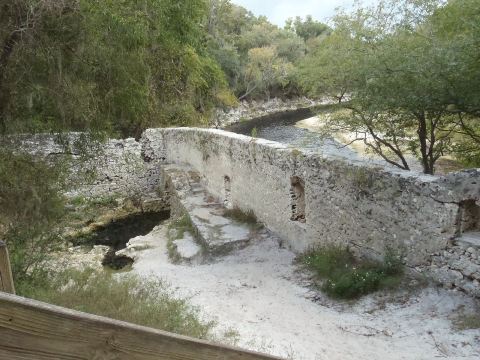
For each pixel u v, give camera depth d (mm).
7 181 6918
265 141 11133
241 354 1742
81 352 1202
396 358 5336
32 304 1100
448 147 10352
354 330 6215
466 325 5645
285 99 49344
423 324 5934
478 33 6191
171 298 7316
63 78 6715
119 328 1282
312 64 10305
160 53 21141
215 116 37000
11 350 1072
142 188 18844
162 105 22938
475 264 5918
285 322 6762
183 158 17562
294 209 9977
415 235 6801
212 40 42000
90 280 6906
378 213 7465
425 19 8188
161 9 11289
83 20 6672
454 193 6090
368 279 7223
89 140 8258
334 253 8438
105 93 7582
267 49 46781
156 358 1392
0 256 2090
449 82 6570
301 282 8328
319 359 5480
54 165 7926
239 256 10203
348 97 9781
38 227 7270
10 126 6910
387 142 10477
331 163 8422
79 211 16266
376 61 7766
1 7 5922
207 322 6621
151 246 12688
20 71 6383
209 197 14516
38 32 6281
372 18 8875
